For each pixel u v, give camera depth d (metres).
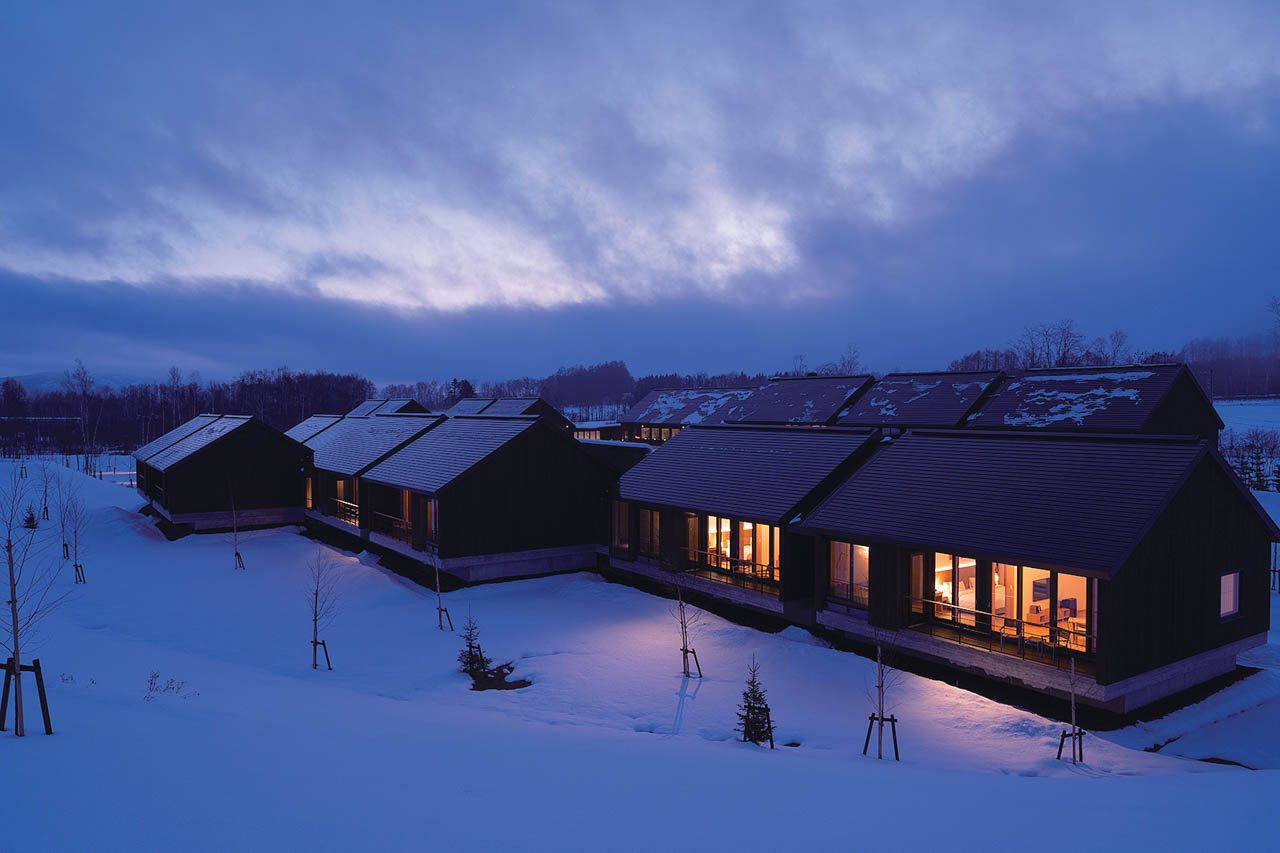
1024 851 6.04
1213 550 15.08
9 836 5.21
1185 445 14.75
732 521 21.61
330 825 5.82
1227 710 14.64
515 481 24.50
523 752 9.31
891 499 17.48
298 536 31.62
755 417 44.47
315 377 118.25
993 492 16.11
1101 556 13.12
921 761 11.66
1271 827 6.80
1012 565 15.41
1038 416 31.09
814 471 20.19
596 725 13.08
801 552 19.20
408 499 27.41
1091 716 14.07
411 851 5.37
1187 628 14.57
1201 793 8.57
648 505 22.97
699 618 19.75
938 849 6.05
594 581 24.81
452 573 24.22
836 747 12.28
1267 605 16.33
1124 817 7.19
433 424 31.02
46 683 11.62
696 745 11.52
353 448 32.94
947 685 14.91
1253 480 43.41
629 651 17.38
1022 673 14.18
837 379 43.47
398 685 15.50
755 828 6.49
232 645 18.03
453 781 7.45
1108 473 15.09
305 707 11.84
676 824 6.48
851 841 6.21
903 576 16.56
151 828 5.52
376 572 24.67
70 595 22.17
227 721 9.80
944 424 33.91
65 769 6.84
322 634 19.09
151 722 9.27
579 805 6.91
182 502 31.45
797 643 17.41
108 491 44.22
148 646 16.61
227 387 112.56
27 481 43.88
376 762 8.02
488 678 16.03
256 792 6.52
